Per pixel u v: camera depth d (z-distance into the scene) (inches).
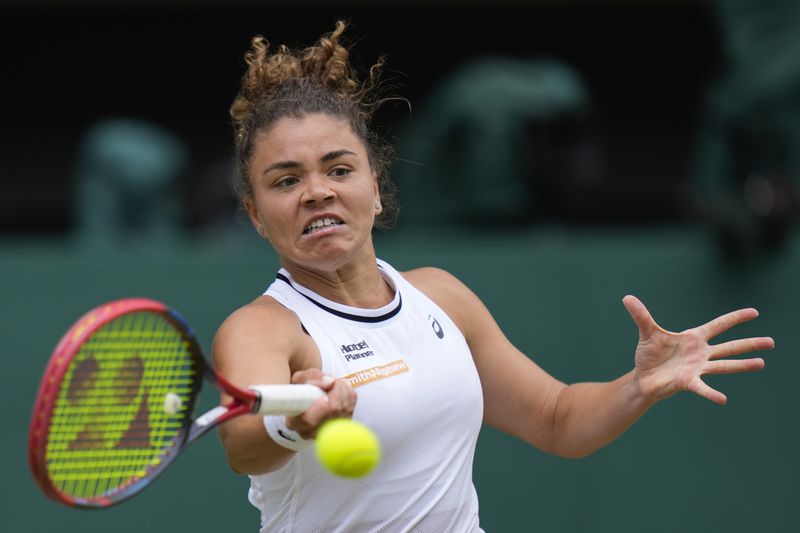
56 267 815.7
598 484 821.2
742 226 813.9
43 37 1259.2
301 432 330.0
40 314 814.5
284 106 390.0
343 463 314.7
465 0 1203.2
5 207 1257.4
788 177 830.5
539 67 920.9
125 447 329.4
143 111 1283.2
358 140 395.9
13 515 802.2
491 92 882.1
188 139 1284.4
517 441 818.8
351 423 320.8
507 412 444.8
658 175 1274.6
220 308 817.5
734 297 831.7
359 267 404.5
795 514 825.5
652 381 400.2
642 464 824.9
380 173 441.1
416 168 905.5
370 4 1206.3
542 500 816.9
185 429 330.6
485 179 872.9
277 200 387.2
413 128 984.3
